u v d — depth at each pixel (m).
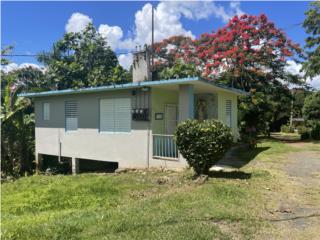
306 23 19.31
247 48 21.92
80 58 31.39
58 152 15.23
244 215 5.33
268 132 23.95
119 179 9.66
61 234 4.74
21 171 16.14
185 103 10.78
